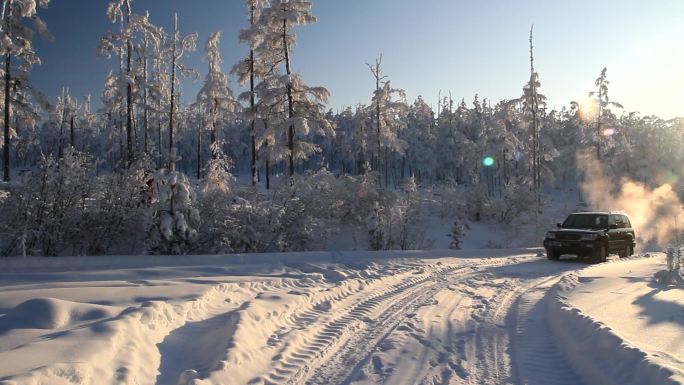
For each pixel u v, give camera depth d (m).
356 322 7.49
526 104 39.84
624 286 9.52
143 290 7.60
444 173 70.19
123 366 4.49
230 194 16.52
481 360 5.73
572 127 70.31
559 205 38.31
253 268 11.78
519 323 7.45
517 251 19.06
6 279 9.66
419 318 7.76
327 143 87.06
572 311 7.04
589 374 5.03
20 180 13.34
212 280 9.49
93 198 14.07
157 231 13.16
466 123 72.06
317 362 5.64
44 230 12.90
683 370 4.25
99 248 14.01
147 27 27.91
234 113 34.81
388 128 45.12
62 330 5.23
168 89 38.03
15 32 25.91
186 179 13.47
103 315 5.83
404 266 13.64
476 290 10.38
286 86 24.16
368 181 22.09
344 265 13.17
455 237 22.22
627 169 50.38
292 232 17.41
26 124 28.66
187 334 6.05
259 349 5.71
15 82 26.91
